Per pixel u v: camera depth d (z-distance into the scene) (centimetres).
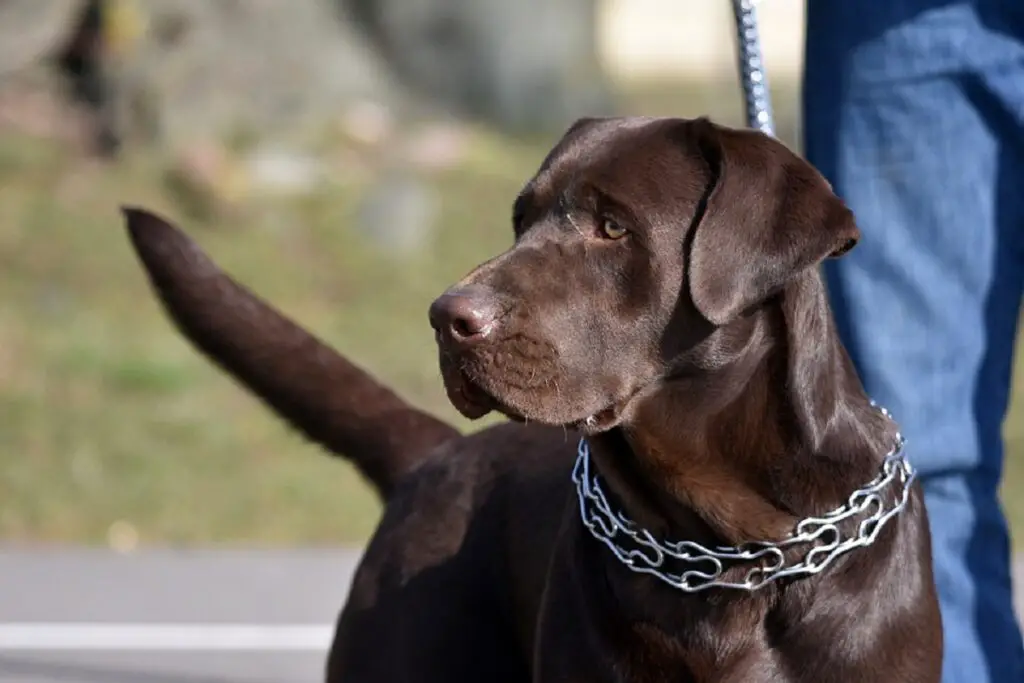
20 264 2241
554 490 723
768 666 626
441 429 820
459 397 639
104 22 2542
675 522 656
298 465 1708
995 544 749
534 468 743
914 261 750
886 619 626
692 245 623
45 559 1422
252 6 2673
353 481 1670
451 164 2697
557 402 633
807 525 630
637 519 656
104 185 2461
